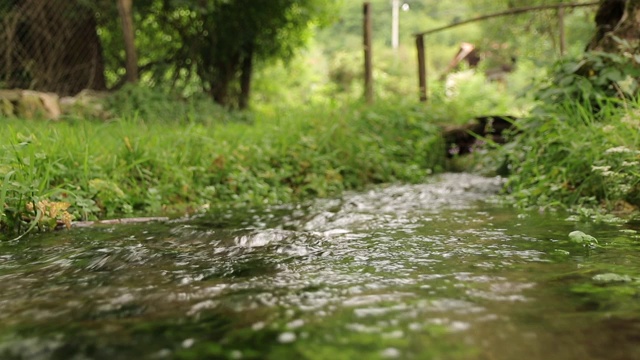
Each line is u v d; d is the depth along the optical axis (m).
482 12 19.48
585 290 1.46
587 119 3.78
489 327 1.17
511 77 19.92
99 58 10.72
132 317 1.28
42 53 9.72
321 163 5.61
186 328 1.19
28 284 1.64
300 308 1.32
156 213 3.58
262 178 4.92
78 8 10.09
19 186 2.76
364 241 2.30
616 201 3.21
